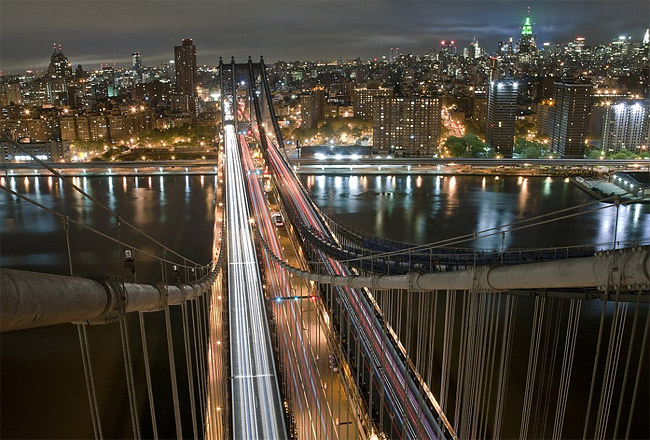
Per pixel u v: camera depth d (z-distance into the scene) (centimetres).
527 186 15425
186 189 15200
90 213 12144
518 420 4150
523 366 4841
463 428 1988
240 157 15975
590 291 2758
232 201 11012
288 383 4197
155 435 1172
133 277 1187
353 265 5897
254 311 5628
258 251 7875
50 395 5091
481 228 11000
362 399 3791
